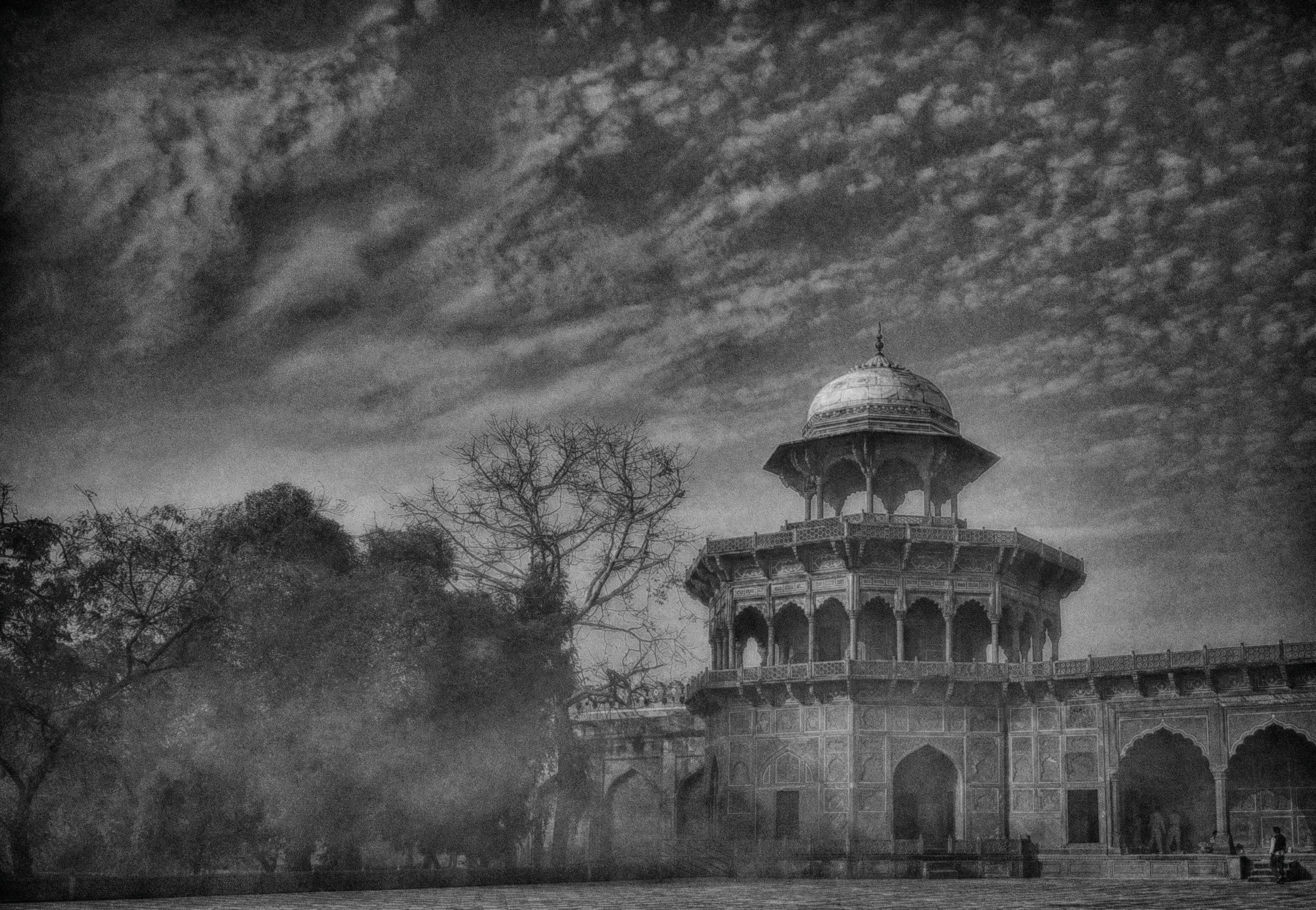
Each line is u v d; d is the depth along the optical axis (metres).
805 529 49.91
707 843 48.00
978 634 52.09
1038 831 47.09
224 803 32.53
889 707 48.00
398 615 34.97
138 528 31.92
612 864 40.47
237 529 34.12
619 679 43.97
